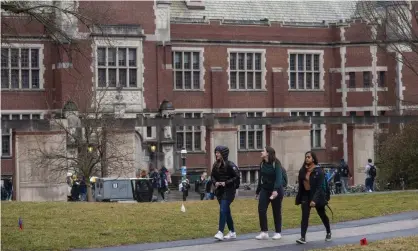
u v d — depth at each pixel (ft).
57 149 166.81
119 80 227.81
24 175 164.04
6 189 203.10
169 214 97.19
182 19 243.60
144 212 98.32
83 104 206.59
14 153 165.37
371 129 216.74
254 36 253.03
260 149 251.39
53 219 91.81
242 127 248.93
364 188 189.67
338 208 109.81
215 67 247.09
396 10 196.65
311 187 79.10
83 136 187.93
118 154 179.93
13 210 98.43
